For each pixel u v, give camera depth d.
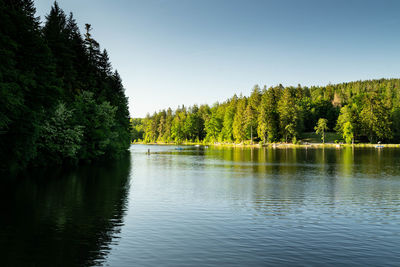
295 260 10.34
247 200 20.41
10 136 29.61
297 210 17.67
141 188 24.69
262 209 17.88
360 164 45.81
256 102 134.00
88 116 45.38
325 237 12.85
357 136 120.88
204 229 13.80
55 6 48.34
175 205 18.70
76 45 50.41
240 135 129.88
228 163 49.34
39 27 38.53
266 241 12.26
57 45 42.56
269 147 111.38
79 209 17.20
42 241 11.88
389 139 120.06
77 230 13.34
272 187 25.73
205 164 47.84
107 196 21.05
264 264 9.95
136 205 18.52
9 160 30.02
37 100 30.09
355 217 16.20
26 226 13.80
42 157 37.38
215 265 9.82
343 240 12.48
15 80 26.20
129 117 81.06
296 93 161.12
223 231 13.53
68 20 51.88
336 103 159.38
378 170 38.00
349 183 27.92
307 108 143.62
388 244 12.05
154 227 14.00
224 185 26.66
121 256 10.48
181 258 10.38
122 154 63.78
